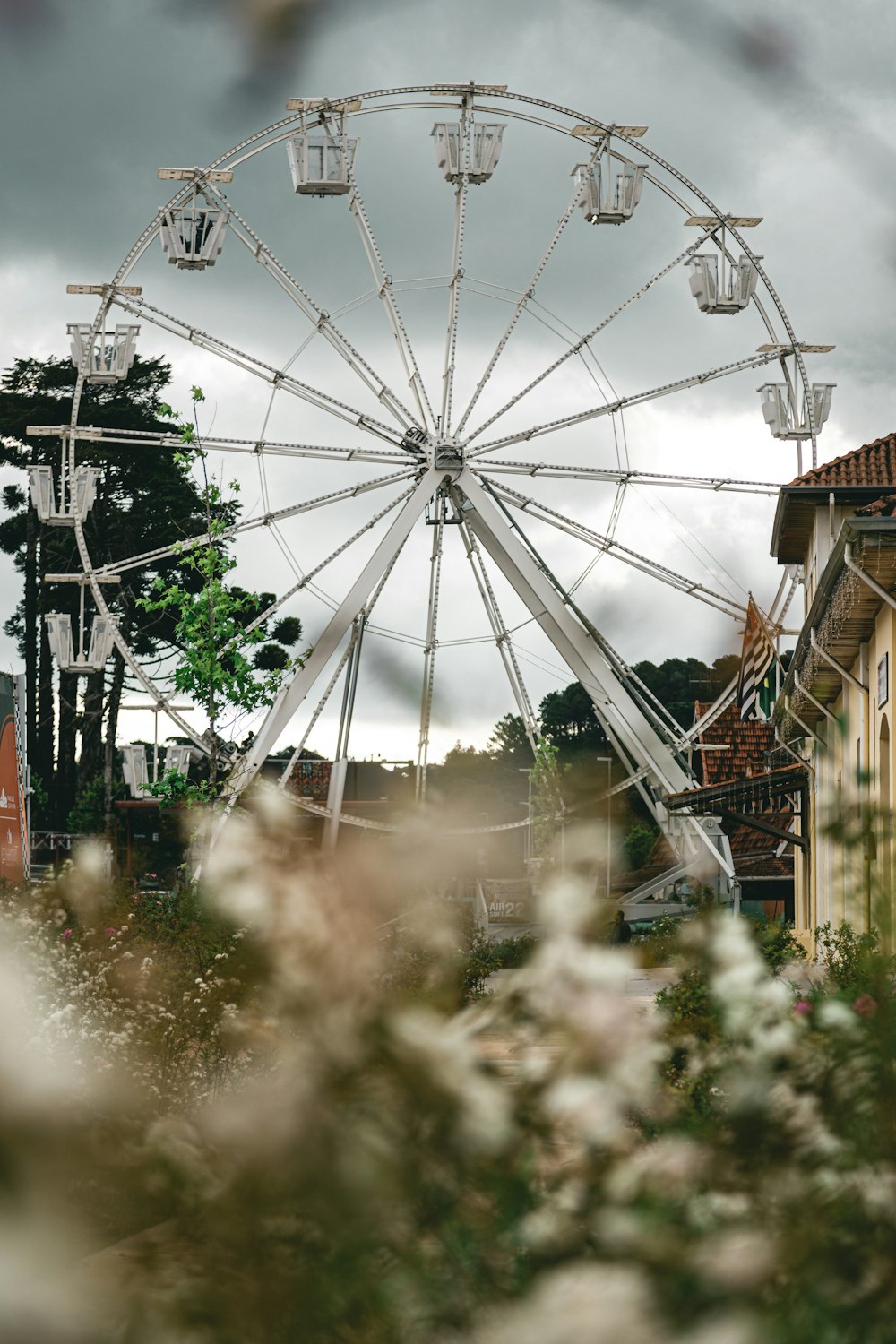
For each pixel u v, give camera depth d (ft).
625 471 120.88
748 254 121.08
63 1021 23.91
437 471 119.03
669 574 119.34
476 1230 7.13
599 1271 6.71
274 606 114.62
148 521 210.79
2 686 73.87
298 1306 6.77
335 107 115.96
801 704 75.05
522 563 120.37
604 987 7.67
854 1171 8.10
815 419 122.11
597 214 118.11
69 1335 5.73
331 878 7.03
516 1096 7.30
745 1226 7.50
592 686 121.80
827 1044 9.28
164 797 95.71
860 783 10.37
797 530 89.30
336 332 118.42
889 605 52.13
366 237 118.93
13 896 39.63
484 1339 6.76
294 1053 7.05
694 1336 6.36
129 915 39.81
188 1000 25.75
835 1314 6.97
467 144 117.91
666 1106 8.69
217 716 95.50
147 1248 6.89
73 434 114.11
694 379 122.01
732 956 10.72
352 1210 6.93
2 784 72.90
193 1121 7.12
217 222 115.24
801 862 97.81
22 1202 5.85
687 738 121.90
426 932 7.24
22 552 227.61
